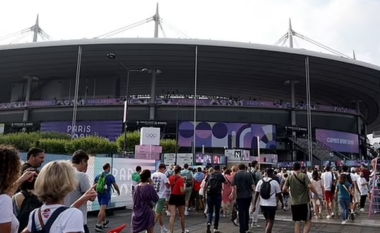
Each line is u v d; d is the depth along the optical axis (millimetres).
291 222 11148
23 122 52656
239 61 50812
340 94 66688
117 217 11969
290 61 50344
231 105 51906
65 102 52000
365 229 9906
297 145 52094
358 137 60062
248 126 51188
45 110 53594
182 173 13344
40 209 2451
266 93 69875
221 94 72688
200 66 53156
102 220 9086
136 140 31359
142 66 52812
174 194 8398
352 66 51438
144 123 49688
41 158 4328
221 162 32219
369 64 51719
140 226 6223
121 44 45719
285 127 52719
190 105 51031
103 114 51906
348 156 58594
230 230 9492
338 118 58812
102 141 30578
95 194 3043
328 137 56188
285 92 68000
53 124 51219
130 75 58188
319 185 12289
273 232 9273
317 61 49875
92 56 49438
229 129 50750
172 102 51000
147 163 16078
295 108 54281
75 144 29312
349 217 12500
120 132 49531
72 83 60094
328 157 49594
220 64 52062
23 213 3268
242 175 8594
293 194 7523
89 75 58188
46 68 54562
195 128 45625
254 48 46281
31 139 30578
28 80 58406
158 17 60250
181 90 69938
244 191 8477
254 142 50844
